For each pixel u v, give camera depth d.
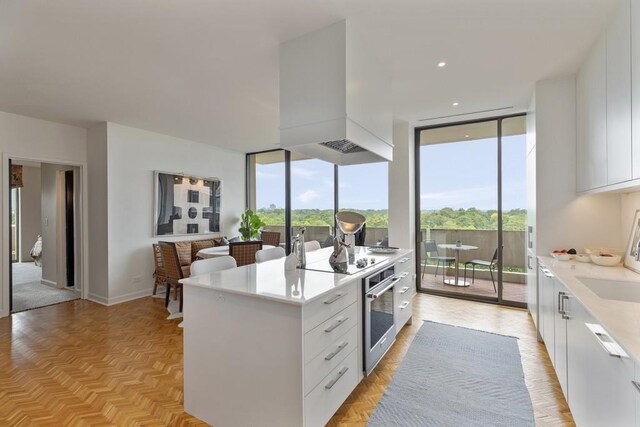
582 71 2.74
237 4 1.91
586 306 1.54
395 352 2.88
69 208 5.21
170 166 5.23
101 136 4.45
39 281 5.79
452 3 1.94
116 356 2.84
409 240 4.54
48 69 2.76
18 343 3.12
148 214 4.90
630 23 1.79
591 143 2.52
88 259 4.69
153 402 2.15
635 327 1.25
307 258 2.99
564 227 3.02
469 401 2.14
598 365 1.43
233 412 1.81
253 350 1.72
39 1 1.85
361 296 2.24
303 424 1.58
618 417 1.21
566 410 2.04
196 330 1.96
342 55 2.12
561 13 2.04
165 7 1.93
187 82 3.07
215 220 6.01
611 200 2.84
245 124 4.56
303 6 1.95
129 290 4.64
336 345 1.90
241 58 2.59
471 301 4.43
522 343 3.04
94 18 2.03
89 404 2.13
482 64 2.75
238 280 2.01
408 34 2.28
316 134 2.22
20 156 4.02
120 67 2.74
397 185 4.59
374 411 2.04
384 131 2.82
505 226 4.28
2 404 2.13
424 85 3.18
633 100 1.76
